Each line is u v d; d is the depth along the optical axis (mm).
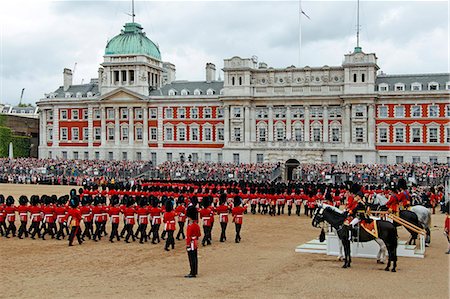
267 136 124812
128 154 134375
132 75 137375
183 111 131750
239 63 125125
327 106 121125
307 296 26922
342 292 27656
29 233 48781
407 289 28266
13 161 125500
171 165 116438
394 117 117188
